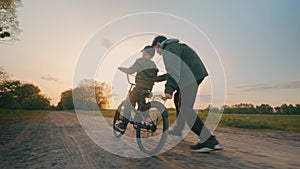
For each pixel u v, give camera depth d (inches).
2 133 197.9
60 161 110.3
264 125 263.6
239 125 269.3
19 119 348.5
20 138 171.5
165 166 103.0
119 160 112.3
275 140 174.9
